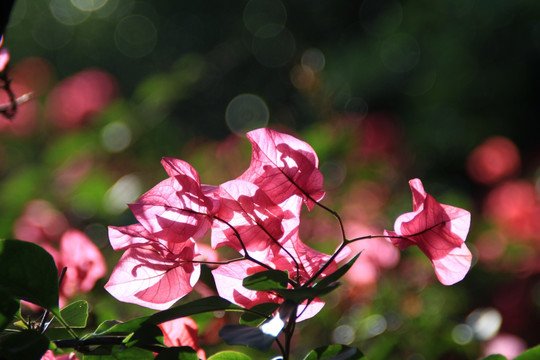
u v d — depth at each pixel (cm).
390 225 169
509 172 240
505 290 175
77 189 145
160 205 65
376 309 113
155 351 66
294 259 66
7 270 65
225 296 67
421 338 107
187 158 189
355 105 340
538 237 185
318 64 179
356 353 65
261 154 66
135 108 173
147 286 66
